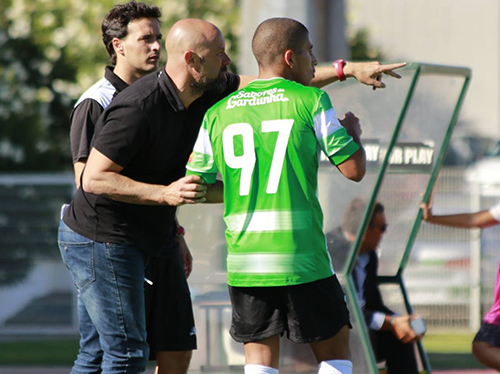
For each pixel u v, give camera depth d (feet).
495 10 254.27
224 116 44.55
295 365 57.16
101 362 51.08
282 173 43.01
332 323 43.80
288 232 43.06
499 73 250.37
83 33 169.37
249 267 43.86
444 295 113.70
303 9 71.67
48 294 114.93
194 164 45.44
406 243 61.62
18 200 115.85
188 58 45.80
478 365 87.97
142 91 45.44
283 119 43.06
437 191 114.73
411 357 59.26
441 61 252.62
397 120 51.13
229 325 59.57
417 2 254.27
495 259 113.60
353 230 54.08
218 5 170.60
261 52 44.78
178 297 52.95
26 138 164.96
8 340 110.22
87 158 48.78
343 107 54.24
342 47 72.84
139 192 44.09
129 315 47.01
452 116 58.90
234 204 44.42
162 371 53.62
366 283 59.00
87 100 49.98
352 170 42.65
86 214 47.16
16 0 169.78
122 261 46.85
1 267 115.14
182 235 56.34
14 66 171.73
